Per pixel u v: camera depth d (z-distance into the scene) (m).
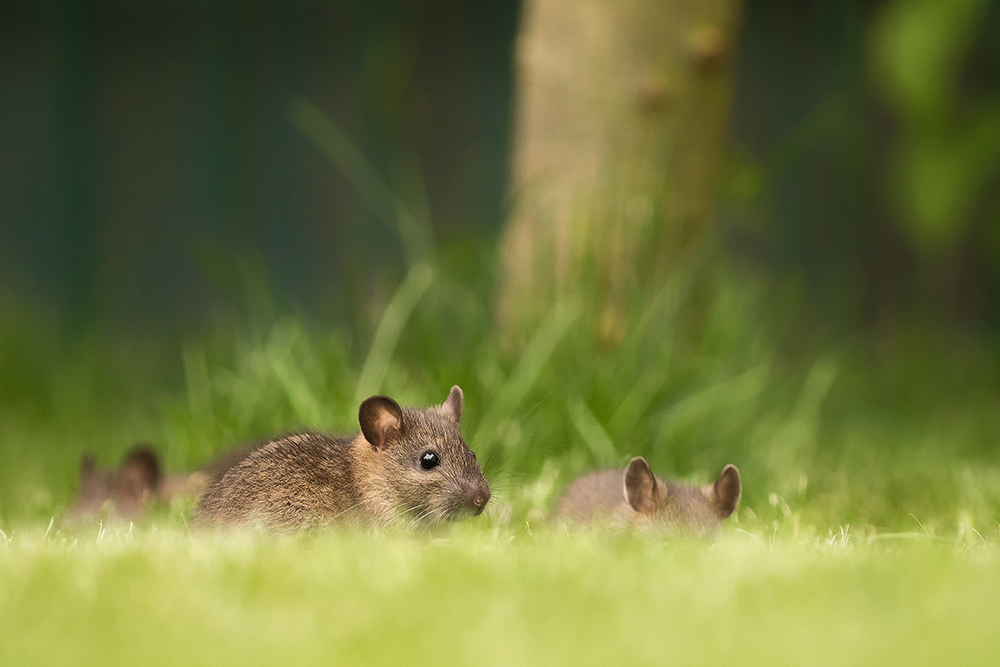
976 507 9.37
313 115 23.38
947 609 4.98
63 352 18.78
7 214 25.59
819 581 5.45
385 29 23.28
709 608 5.00
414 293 11.55
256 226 24.27
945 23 15.43
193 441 11.68
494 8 23.20
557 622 4.79
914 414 15.95
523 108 12.50
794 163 21.81
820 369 14.03
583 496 9.45
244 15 24.38
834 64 21.03
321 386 11.38
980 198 21.02
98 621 4.88
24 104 25.27
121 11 24.88
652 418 11.05
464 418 10.66
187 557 6.11
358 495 8.43
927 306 20.83
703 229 12.24
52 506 10.42
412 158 22.61
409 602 5.12
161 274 24.80
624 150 11.91
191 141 24.75
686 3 11.83
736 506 9.05
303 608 5.04
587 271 11.47
